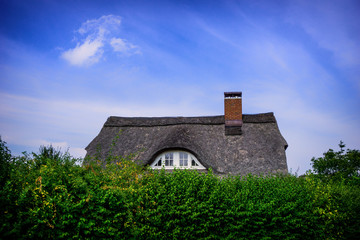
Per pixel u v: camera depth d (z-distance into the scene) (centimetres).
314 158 2752
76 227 765
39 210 721
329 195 1154
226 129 2214
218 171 1862
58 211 751
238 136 2156
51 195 762
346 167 2528
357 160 2512
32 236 708
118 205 855
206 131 2222
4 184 742
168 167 1988
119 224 846
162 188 951
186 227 936
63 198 764
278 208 1019
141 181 1006
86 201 785
